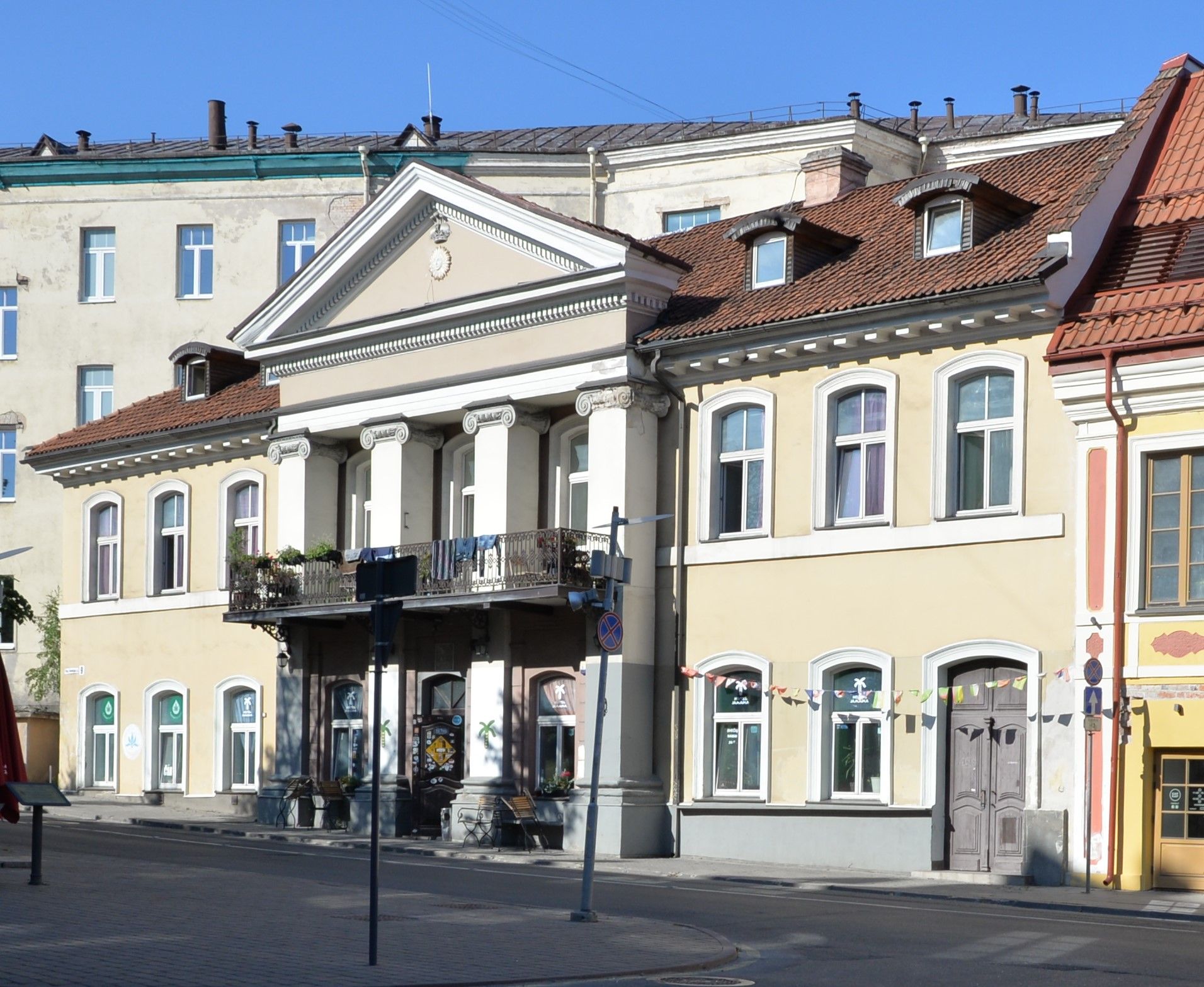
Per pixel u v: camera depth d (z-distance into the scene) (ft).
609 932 54.95
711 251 106.22
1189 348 75.41
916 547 85.40
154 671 128.36
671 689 95.20
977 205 88.07
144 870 72.13
